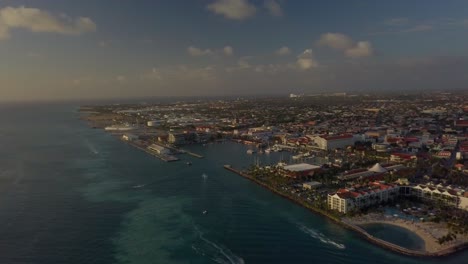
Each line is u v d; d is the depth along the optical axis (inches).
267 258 6097.4
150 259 6107.3
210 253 6294.3
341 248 6368.1
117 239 6860.2
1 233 7155.5
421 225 7175.2
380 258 5989.2
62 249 6491.1
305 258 6072.8
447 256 5974.4
